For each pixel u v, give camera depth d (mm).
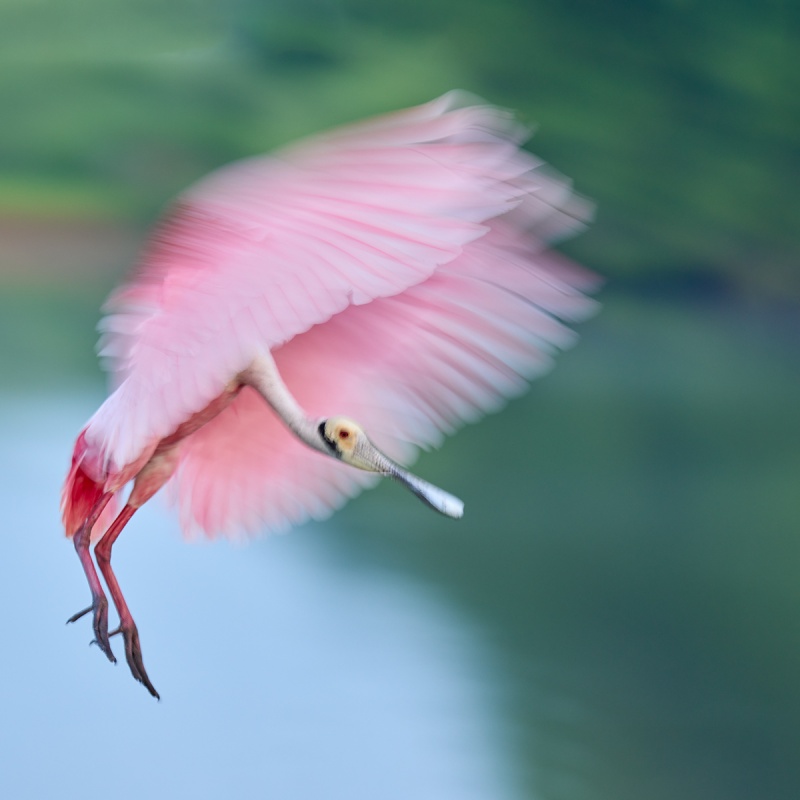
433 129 19969
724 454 75750
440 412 20344
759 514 62281
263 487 20516
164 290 20188
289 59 193250
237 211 20078
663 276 138625
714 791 34188
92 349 108688
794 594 49406
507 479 69750
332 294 20016
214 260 20125
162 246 20156
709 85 138500
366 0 176750
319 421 20375
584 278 20219
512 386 20281
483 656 42469
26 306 138875
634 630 45406
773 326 133250
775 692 40250
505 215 20109
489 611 47375
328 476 20516
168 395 20141
